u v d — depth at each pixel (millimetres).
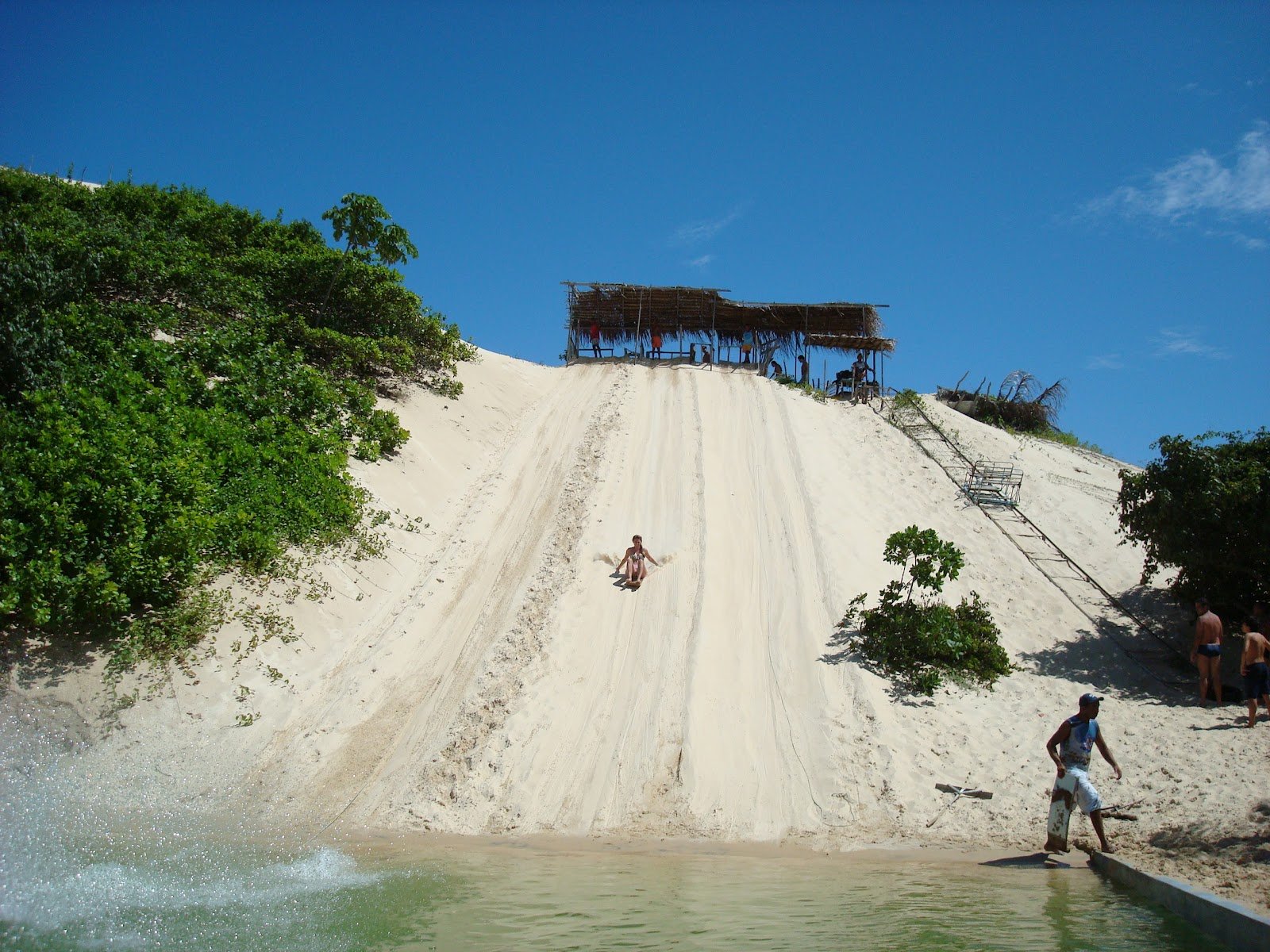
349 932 6613
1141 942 6379
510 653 14180
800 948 6285
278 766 11461
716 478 20891
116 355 16781
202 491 14039
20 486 12195
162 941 6336
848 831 10508
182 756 11242
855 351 30922
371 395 20484
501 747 12008
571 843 10055
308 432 18078
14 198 24234
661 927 6809
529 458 21844
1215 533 14508
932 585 14992
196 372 17438
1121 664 15305
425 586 16062
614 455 21859
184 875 8016
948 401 33781
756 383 27859
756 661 14320
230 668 12711
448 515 18812
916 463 23422
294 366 19781
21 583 11570
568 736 12336
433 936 6531
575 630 14820
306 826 10195
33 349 14992
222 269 23000
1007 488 22422
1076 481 24094
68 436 13031
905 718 12984
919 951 6184
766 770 11805
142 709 11664
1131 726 12766
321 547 15648
